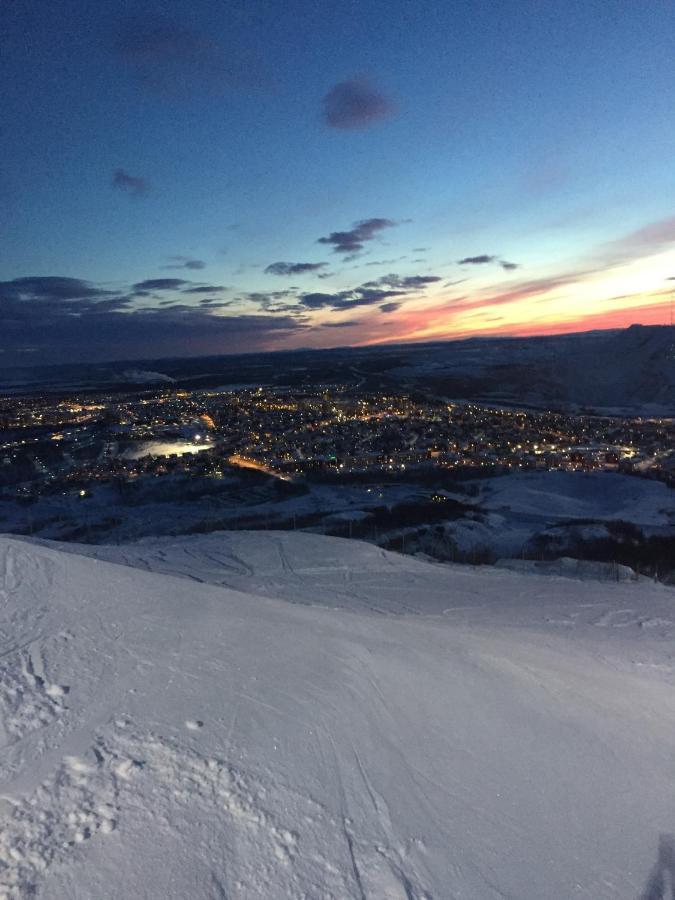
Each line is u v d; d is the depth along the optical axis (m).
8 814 2.58
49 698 3.69
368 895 2.49
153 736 3.34
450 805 3.27
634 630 11.01
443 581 15.84
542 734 4.40
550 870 2.90
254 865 2.51
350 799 3.10
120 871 2.34
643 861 3.10
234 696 4.00
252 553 18.78
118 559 17.72
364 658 5.32
